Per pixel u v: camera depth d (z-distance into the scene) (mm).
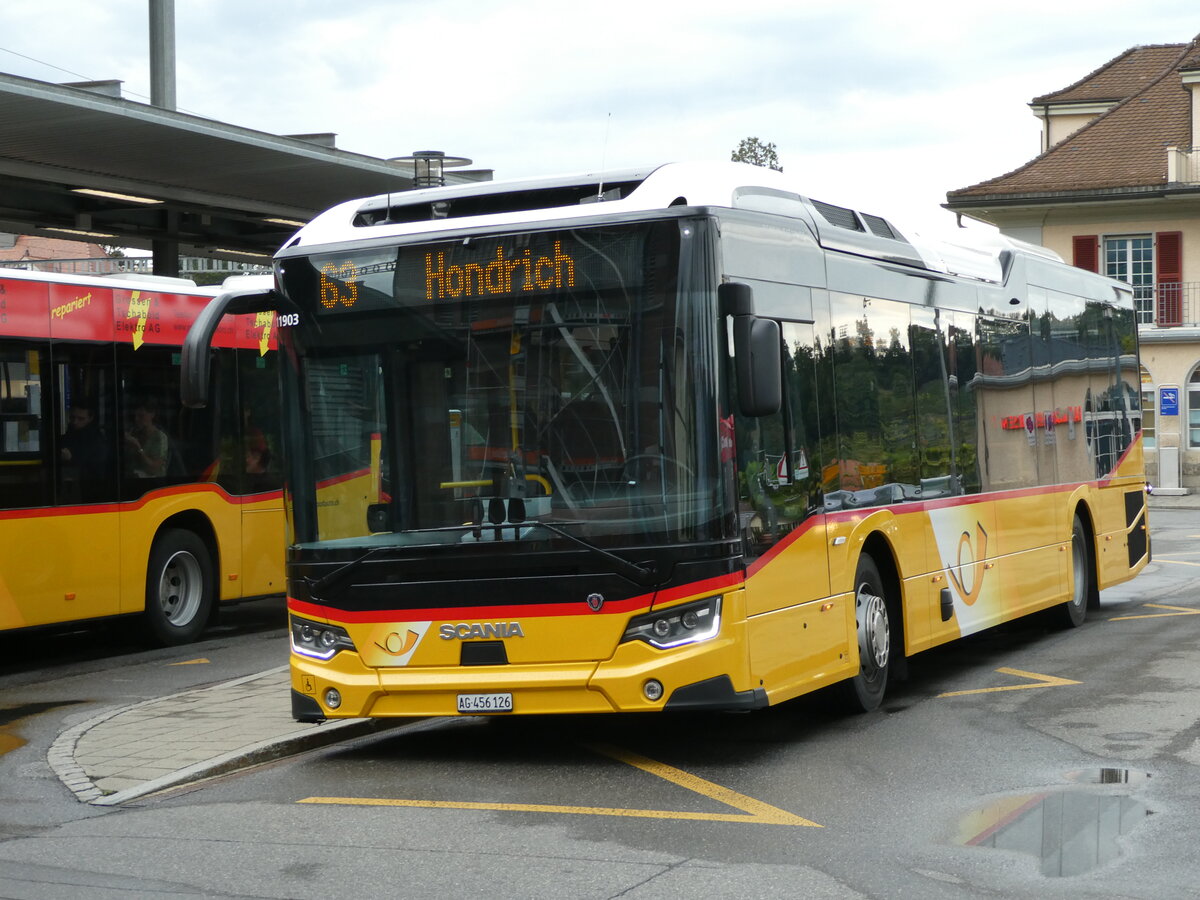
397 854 6812
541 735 9961
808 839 6883
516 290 8641
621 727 10156
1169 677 11555
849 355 10062
